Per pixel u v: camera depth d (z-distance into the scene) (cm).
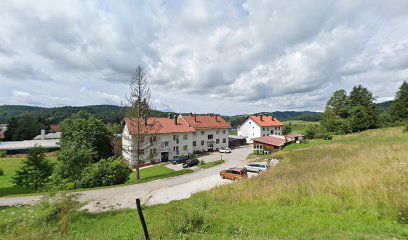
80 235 888
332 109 6594
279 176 1605
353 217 725
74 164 2280
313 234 626
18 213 1184
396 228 608
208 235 679
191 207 1030
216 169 2911
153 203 1509
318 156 2467
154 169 3484
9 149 5431
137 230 838
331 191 975
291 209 870
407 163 1144
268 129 6631
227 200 1157
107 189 1983
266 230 693
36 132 8325
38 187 2314
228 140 5928
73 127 4091
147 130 2809
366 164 1397
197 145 5100
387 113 6297
